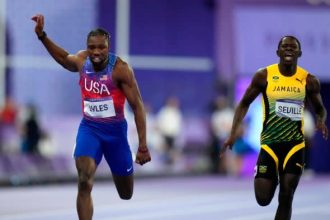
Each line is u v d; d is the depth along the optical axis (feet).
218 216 106.63
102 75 66.64
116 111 67.72
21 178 156.97
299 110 68.59
